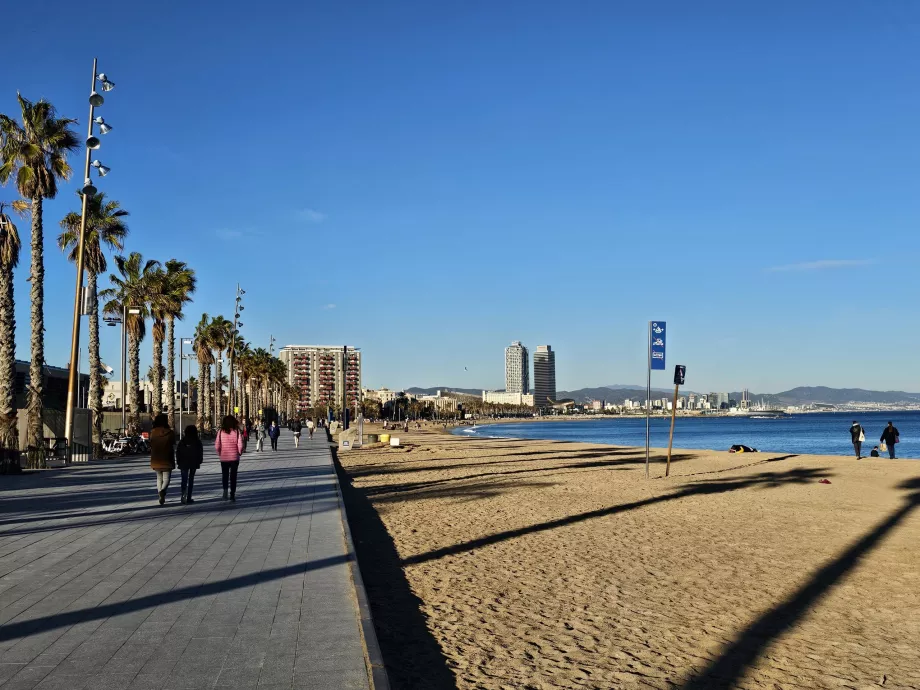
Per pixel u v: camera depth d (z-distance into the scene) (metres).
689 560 10.68
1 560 8.78
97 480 21.52
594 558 10.81
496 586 8.95
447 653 6.30
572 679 5.71
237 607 6.52
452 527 14.00
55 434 36.12
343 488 22.59
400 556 10.96
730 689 5.59
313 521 12.39
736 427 185.25
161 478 14.68
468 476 27.11
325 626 5.89
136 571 8.14
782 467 30.73
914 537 12.77
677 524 14.35
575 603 8.15
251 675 4.71
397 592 8.61
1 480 21.58
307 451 41.16
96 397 32.88
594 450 49.44
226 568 8.31
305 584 7.48
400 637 6.76
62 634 5.64
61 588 7.27
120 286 44.88
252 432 66.81
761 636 6.98
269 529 11.43
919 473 27.16
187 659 5.04
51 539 10.41
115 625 5.91
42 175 26.83
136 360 44.47
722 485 22.83
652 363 25.08
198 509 14.13
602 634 6.96
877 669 6.09
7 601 6.73
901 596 8.58
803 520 14.92
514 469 30.81
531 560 10.65
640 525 14.20
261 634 5.65
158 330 46.62
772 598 8.45
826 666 6.15
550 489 21.72
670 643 6.72
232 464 15.55
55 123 27.17
